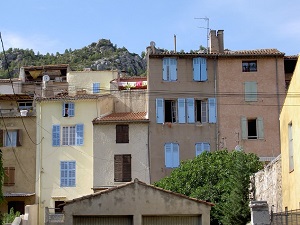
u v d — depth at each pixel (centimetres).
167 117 5484
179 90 5466
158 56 5497
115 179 5356
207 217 3578
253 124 5512
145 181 5322
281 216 2270
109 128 5450
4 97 6291
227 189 4100
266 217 2259
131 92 5991
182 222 3603
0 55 15100
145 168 5344
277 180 3244
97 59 14438
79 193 5466
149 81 5484
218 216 3997
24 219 4166
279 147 5378
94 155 5419
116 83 6397
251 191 3847
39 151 5584
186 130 5406
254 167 4075
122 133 5434
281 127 3169
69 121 5609
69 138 5584
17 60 15000
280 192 3195
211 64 5512
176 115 5444
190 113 5434
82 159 5525
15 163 5572
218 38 5812
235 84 5475
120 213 3588
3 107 6381
